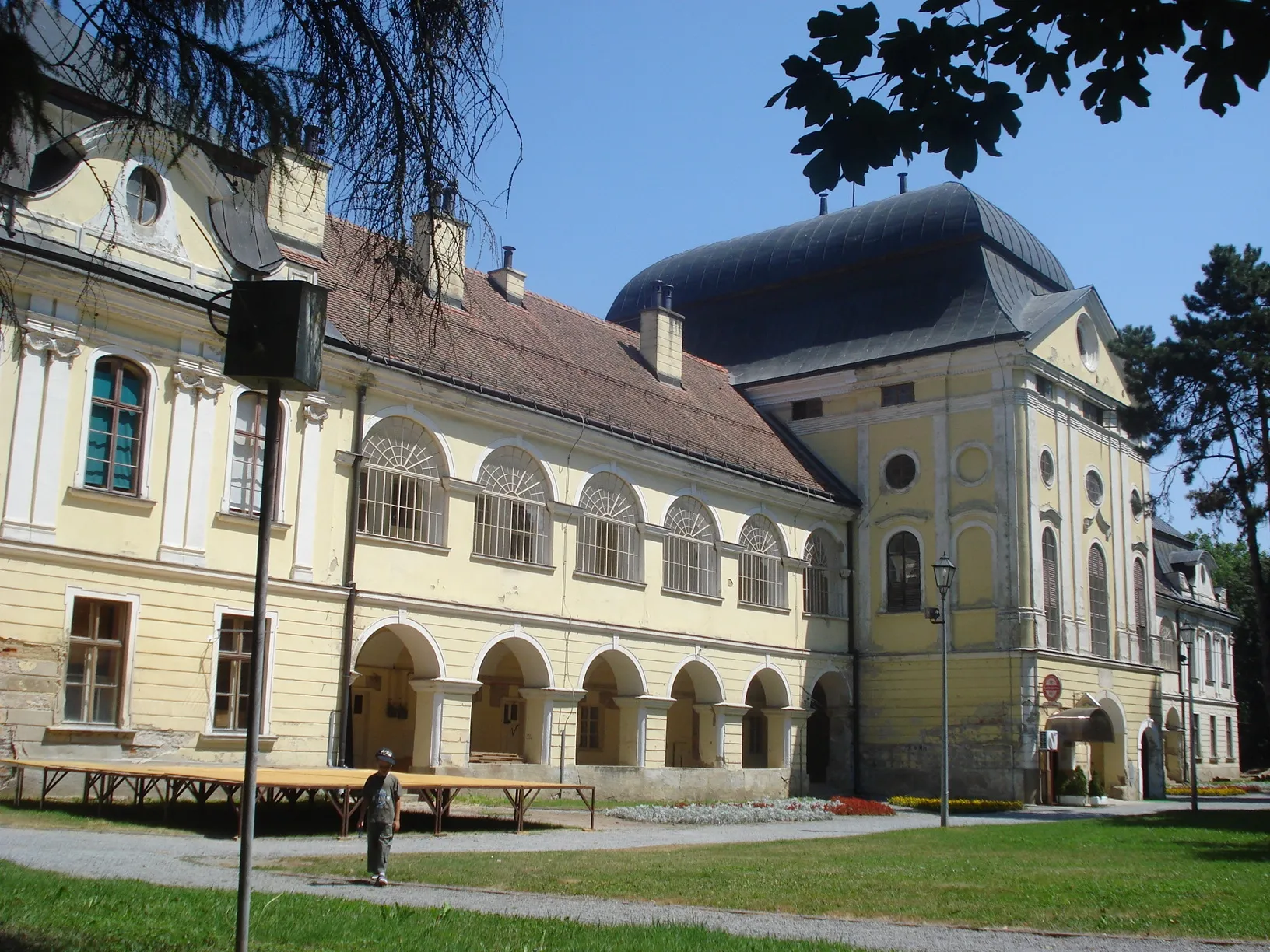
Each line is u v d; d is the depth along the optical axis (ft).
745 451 137.39
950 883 52.80
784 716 134.41
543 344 123.85
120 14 27.07
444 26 29.17
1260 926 41.86
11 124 23.94
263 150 28.91
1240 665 264.31
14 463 72.69
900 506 145.48
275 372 26.50
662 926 37.83
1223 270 138.82
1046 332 143.23
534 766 104.63
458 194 29.99
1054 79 23.70
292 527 88.43
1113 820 105.81
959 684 137.69
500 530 105.50
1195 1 22.34
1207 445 136.67
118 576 77.20
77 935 31.30
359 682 110.63
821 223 170.09
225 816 72.59
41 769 69.26
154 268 80.07
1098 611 150.10
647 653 117.70
